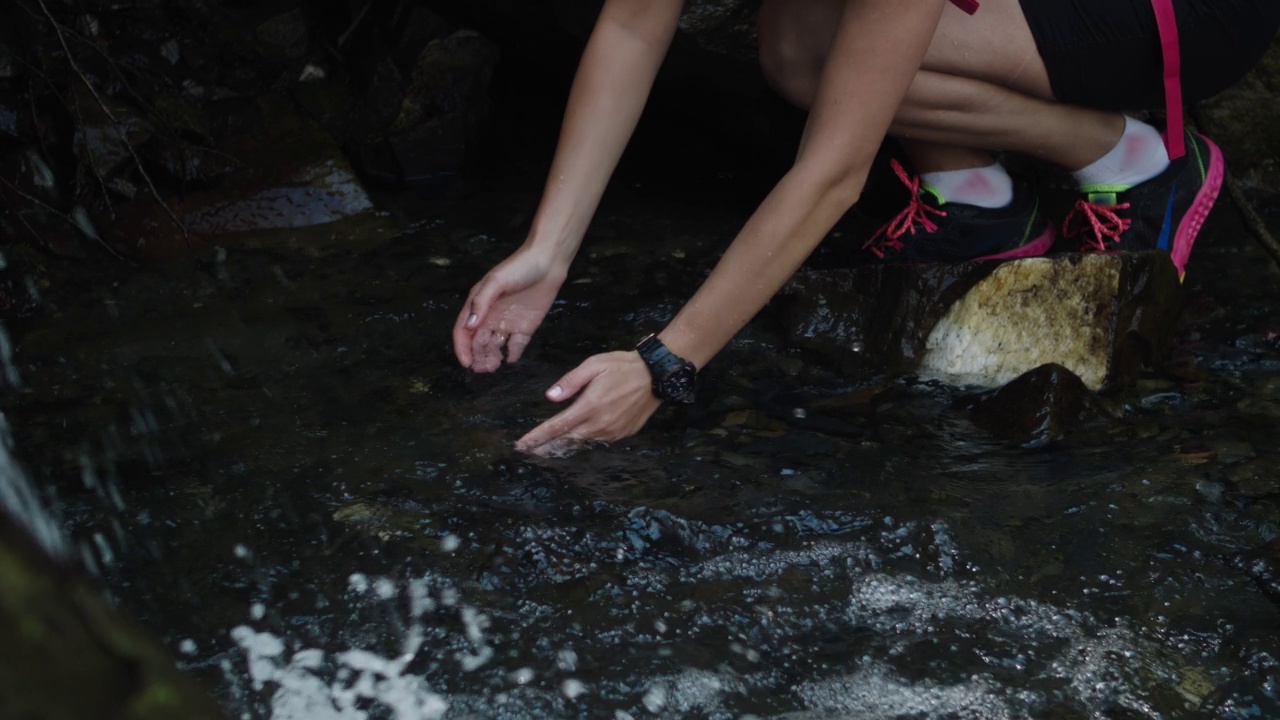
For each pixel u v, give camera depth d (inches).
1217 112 122.0
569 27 122.6
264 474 71.4
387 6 139.5
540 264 82.1
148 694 16.2
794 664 55.7
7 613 15.4
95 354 88.9
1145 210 92.5
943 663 55.7
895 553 64.0
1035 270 86.5
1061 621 58.6
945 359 87.7
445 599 59.9
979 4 84.4
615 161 83.8
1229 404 80.8
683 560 63.3
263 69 132.0
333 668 54.9
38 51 120.6
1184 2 83.8
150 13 129.3
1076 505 68.5
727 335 73.5
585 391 72.6
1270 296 97.4
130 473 71.8
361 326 93.7
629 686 54.1
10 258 102.7
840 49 68.0
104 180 114.7
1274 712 52.2
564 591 60.7
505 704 52.8
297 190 118.6
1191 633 57.4
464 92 133.3
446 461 72.7
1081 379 83.7
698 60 117.0
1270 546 64.2
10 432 76.7
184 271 105.6
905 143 94.7
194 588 60.6
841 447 75.8
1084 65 85.9
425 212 119.7
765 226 70.0
